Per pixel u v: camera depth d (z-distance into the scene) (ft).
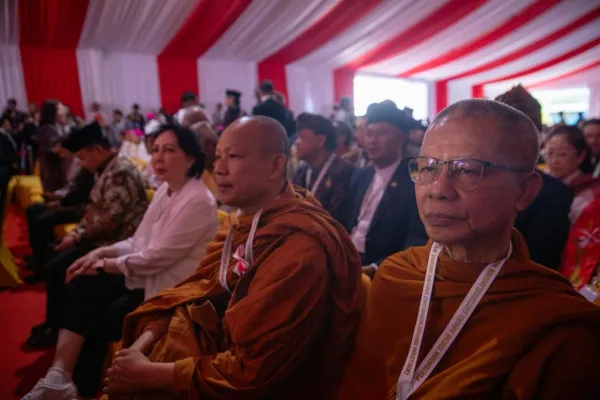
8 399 6.77
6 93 32.07
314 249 3.68
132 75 35.68
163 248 6.24
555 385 2.30
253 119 4.16
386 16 29.27
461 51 37.63
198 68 37.68
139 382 3.59
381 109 6.85
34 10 26.48
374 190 7.34
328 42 34.55
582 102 48.85
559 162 7.56
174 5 26.53
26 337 8.83
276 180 4.23
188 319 4.18
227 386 3.40
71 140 8.40
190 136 6.64
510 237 2.73
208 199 6.57
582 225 5.18
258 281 3.69
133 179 8.32
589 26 31.78
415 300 2.96
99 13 27.27
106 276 6.97
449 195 2.48
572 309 2.35
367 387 3.21
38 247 11.70
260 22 29.94
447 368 2.64
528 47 36.73
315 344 3.98
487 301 2.59
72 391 5.99
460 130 2.48
